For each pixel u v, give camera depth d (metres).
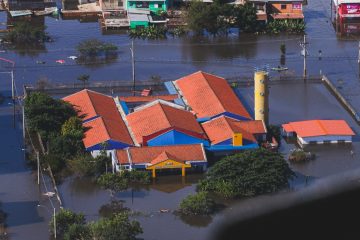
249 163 55.22
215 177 55.28
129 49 97.81
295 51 97.31
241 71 89.06
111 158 60.81
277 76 84.88
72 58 93.88
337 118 73.06
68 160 60.50
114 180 55.75
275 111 74.94
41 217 51.59
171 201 54.34
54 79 85.69
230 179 54.59
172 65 91.69
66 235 45.75
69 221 48.31
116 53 96.06
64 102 69.44
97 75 87.25
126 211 52.38
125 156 59.38
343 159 62.47
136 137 64.25
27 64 91.69
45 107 67.31
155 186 57.09
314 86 82.31
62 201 54.62
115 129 65.12
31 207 53.34
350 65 90.50
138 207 53.28
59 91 81.12
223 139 62.78
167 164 58.22
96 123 65.81
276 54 96.31
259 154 55.97
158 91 81.19
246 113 70.50
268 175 53.91
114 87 82.25
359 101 77.38
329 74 86.94
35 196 55.34
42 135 65.38
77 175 59.34
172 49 98.62
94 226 45.78
